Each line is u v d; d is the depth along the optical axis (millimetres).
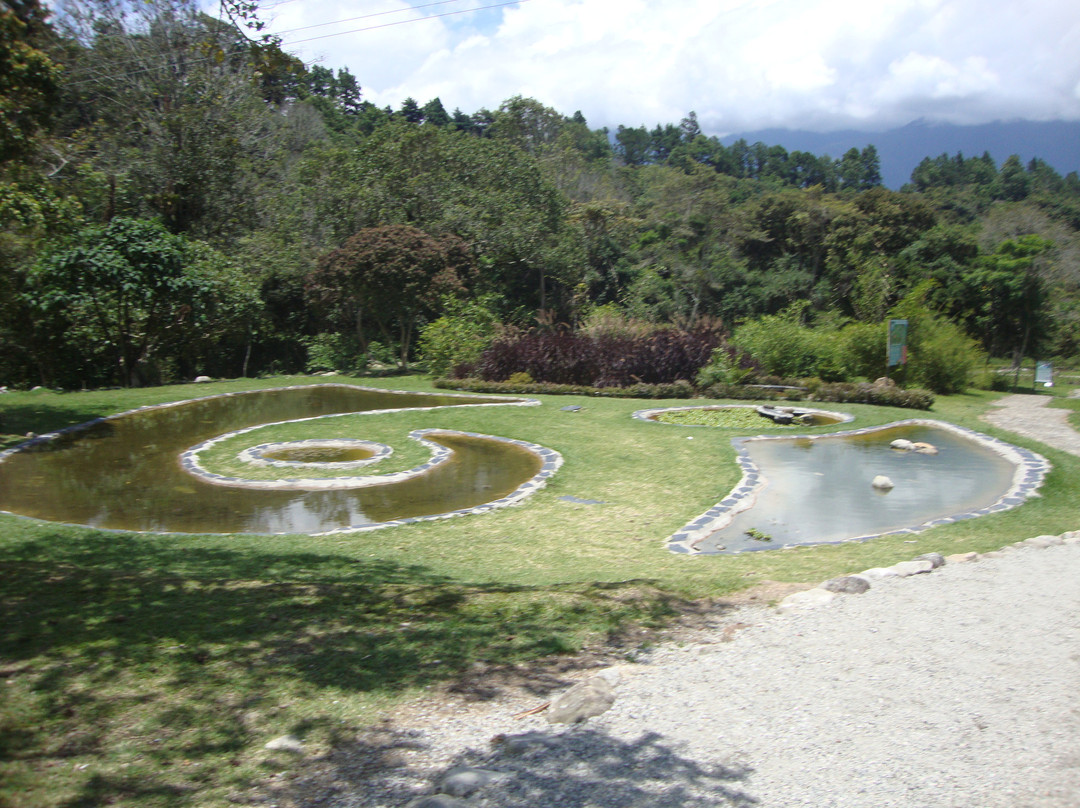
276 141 32906
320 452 11461
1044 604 4781
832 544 7074
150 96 25344
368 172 27703
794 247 50094
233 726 3246
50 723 3199
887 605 4852
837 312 27344
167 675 3701
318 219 27719
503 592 5309
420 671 3883
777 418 14523
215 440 12227
